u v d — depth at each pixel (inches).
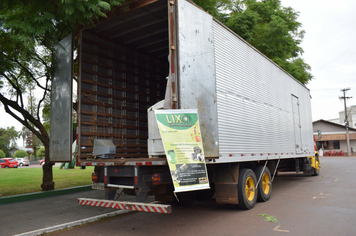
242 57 284.7
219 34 246.2
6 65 362.3
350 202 297.0
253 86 302.4
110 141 258.4
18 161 1462.8
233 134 248.2
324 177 552.4
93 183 233.5
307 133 495.5
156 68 377.4
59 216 258.1
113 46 321.7
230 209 276.4
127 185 212.7
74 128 392.2
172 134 185.8
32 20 231.9
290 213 255.4
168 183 207.8
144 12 266.5
